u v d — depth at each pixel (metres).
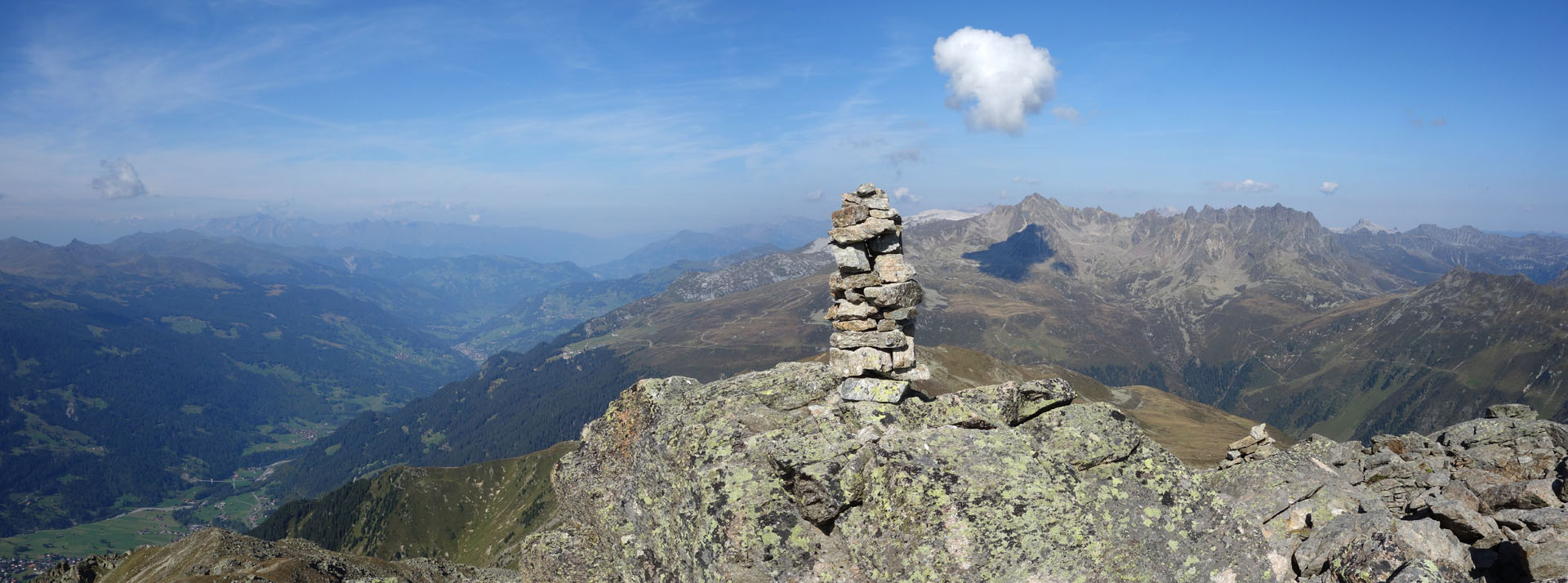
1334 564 13.47
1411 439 26.84
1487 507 19.02
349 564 66.62
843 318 18.94
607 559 19.08
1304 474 18.67
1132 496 14.42
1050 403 16.94
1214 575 13.74
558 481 21.30
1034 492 13.76
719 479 15.29
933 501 13.72
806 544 14.41
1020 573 12.95
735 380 19.69
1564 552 14.57
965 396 17.11
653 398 20.14
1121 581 13.28
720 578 14.26
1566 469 20.14
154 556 85.88
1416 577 11.88
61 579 89.12
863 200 18.83
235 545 79.31
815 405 18.64
